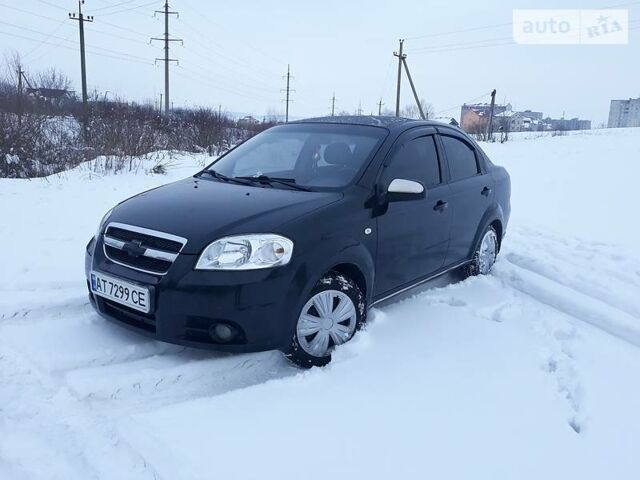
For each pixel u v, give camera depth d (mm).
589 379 3439
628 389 3365
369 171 3793
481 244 5242
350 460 2535
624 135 35562
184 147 17000
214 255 3041
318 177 3879
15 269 4770
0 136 10750
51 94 17859
